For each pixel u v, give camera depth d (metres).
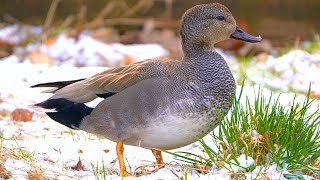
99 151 11.76
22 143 11.99
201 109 10.36
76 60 22.38
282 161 10.09
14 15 28.20
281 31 26.50
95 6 29.12
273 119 10.48
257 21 27.81
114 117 10.59
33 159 10.91
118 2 28.81
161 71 10.62
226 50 25.22
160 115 10.30
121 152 10.59
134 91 10.52
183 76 10.51
